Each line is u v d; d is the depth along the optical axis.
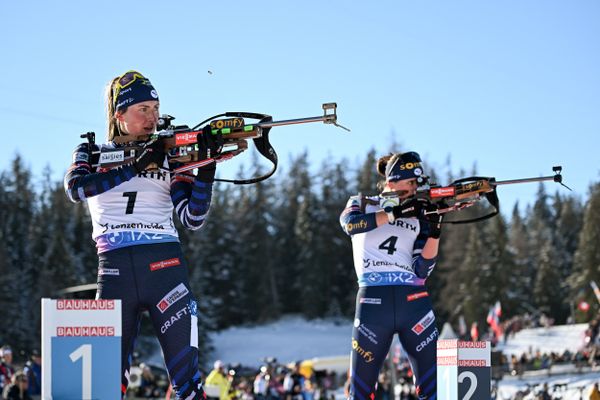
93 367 4.89
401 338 7.48
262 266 102.75
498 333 65.81
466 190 7.58
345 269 103.81
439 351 7.21
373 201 7.65
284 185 112.88
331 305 101.69
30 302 78.19
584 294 87.44
